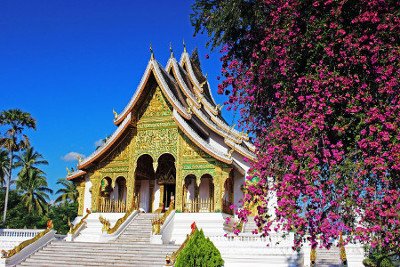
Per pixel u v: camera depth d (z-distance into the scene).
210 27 10.49
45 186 63.72
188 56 35.38
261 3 9.62
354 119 7.85
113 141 27.25
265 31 9.43
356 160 7.81
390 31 7.59
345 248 20.78
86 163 27.59
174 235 24.58
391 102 7.47
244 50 10.59
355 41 8.01
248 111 10.09
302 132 7.96
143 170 28.38
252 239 18.30
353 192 7.30
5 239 22.92
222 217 24.41
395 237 6.84
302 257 17.75
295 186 7.75
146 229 24.03
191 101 30.03
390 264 17.64
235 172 27.44
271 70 9.32
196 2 11.06
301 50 8.71
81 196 29.28
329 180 7.49
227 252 18.12
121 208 26.97
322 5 8.51
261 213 8.70
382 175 7.05
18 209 59.09
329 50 8.06
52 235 21.97
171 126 26.98
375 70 7.71
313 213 7.56
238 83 10.16
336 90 8.00
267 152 8.70
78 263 19.02
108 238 22.20
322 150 7.96
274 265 17.45
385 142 7.27
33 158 63.78
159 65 29.28
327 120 8.17
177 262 13.30
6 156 55.53
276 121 9.02
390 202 6.84
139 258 18.89
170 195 29.31
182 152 26.30
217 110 31.44
